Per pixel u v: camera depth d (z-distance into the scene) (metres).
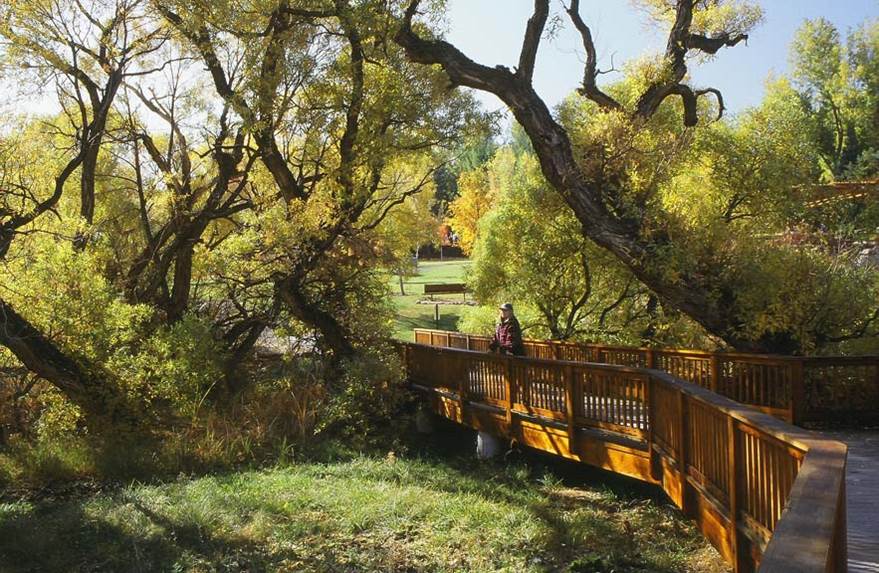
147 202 19.11
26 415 14.40
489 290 20.17
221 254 16.17
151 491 10.12
